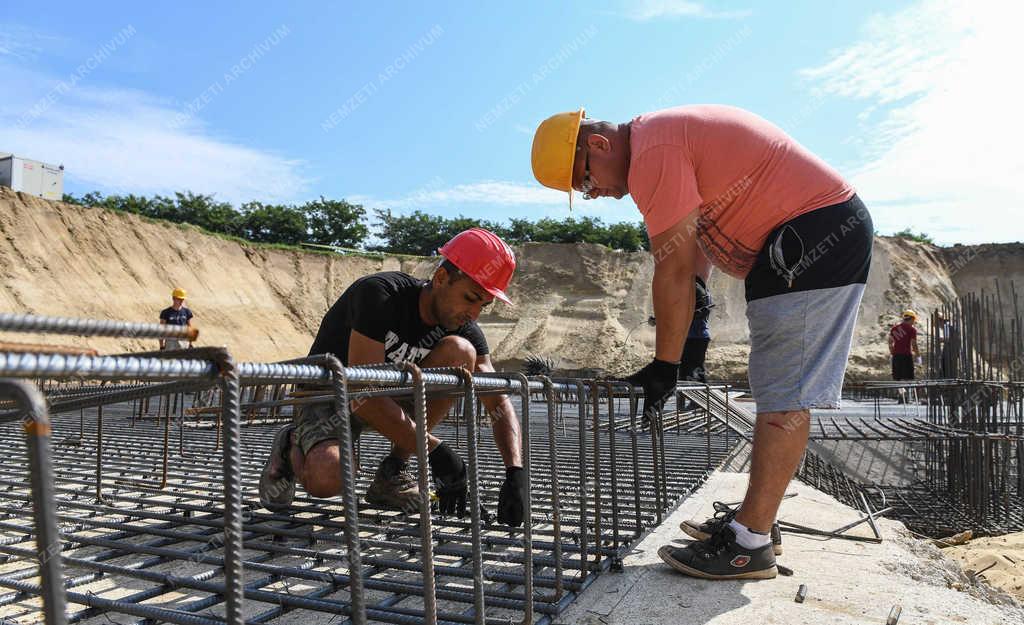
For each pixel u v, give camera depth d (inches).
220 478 163.5
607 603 87.7
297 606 80.4
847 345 95.3
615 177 105.7
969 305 271.1
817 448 307.0
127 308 943.0
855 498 237.1
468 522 119.6
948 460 266.8
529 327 1192.2
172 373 37.4
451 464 111.4
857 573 101.3
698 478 174.7
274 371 44.2
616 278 1252.5
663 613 84.2
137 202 1518.2
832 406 93.0
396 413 111.1
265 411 279.6
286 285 1234.6
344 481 49.9
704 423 315.6
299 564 103.3
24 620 75.8
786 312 93.7
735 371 1015.0
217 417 214.4
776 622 81.6
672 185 92.8
